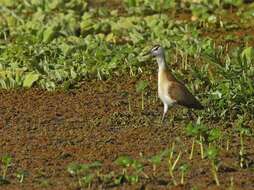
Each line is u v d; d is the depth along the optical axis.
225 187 13.16
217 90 16.75
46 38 20.58
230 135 15.27
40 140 15.34
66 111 16.86
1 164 14.27
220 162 13.93
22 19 22.30
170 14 23.14
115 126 15.98
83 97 17.64
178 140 14.73
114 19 22.48
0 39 21.20
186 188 13.09
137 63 18.88
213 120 16.08
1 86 18.27
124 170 13.52
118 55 19.06
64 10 23.47
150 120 16.22
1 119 16.45
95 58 19.05
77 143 15.18
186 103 15.66
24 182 13.54
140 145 15.00
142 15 23.25
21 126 16.09
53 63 19.12
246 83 16.53
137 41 20.19
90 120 16.33
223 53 19.80
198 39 20.30
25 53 19.44
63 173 13.85
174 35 20.72
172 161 14.17
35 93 17.89
